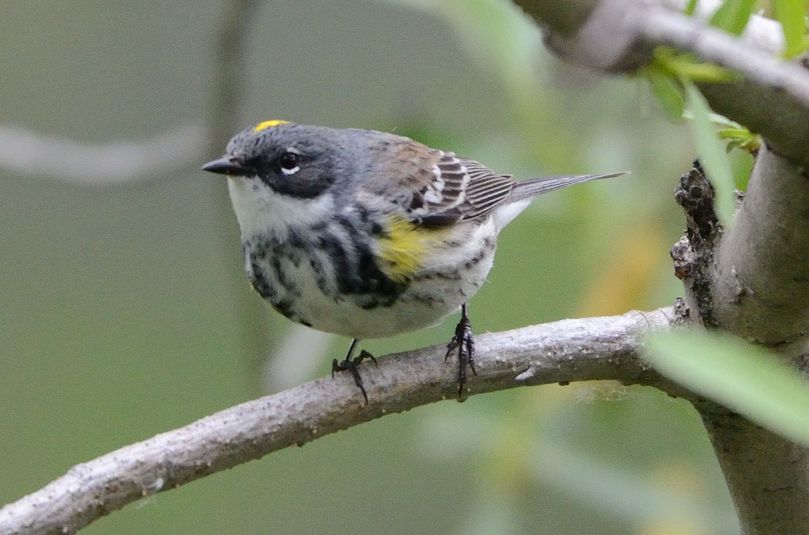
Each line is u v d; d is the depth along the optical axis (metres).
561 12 3.95
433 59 15.70
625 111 11.61
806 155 5.29
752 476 7.60
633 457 11.48
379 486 16.16
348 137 10.14
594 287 10.59
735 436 7.46
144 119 16.83
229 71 12.27
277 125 10.08
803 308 6.50
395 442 16.45
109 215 17.95
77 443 16.77
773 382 3.46
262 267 9.79
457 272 9.81
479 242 10.12
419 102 12.61
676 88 4.36
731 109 4.89
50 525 6.84
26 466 16.47
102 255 17.94
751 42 4.88
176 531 15.71
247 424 7.47
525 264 15.13
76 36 16.70
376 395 7.82
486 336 8.04
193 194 17.84
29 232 17.97
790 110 4.87
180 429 7.34
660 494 10.49
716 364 3.49
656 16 3.92
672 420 11.23
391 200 9.70
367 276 9.48
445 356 7.98
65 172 13.17
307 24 16.11
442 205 9.97
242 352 16.02
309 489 16.16
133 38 16.75
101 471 7.02
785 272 6.26
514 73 11.02
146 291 17.75
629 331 7.81
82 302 17.70
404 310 9.65
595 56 4.03
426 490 16.11
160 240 17.94
